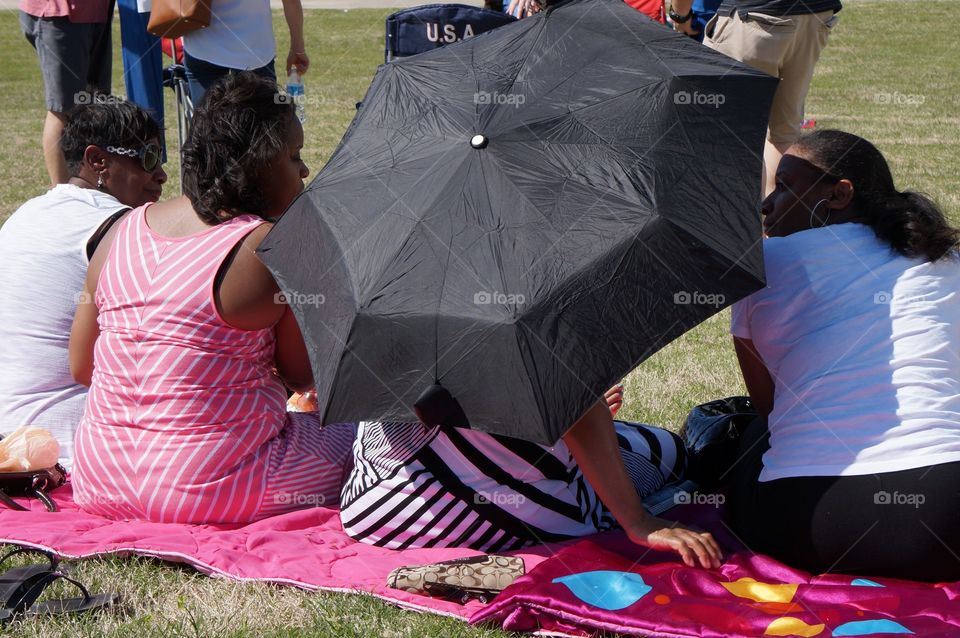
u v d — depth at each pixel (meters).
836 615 2.41
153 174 3.72
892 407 2.65
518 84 2.78
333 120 12.39
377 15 21.67
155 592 2.76
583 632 2.52
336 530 3.11
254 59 6.38
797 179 2.94
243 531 3.05
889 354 2.70
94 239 3.52
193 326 2.98
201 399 3.03
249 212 3.07
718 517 3.01
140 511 3.08
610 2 3.04
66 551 2.89
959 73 14.41
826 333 2.76
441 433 2.92
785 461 2.74
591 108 2.65
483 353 2.36
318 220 2.68
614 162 2.53
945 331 2.74
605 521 3.08
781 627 2.37
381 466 3.00
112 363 3.07
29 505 3.30
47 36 6.17
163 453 3.04
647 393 4.55
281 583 2.79
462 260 2.44
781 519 2.73
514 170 2.54
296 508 3.19
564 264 2.39
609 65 2.78
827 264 2.81
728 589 2.61
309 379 3.25
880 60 15.59
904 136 10.36
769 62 6.24
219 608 2.69
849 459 2.64
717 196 2.51
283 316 3.07
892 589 2.53
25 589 2.65
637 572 2.68
